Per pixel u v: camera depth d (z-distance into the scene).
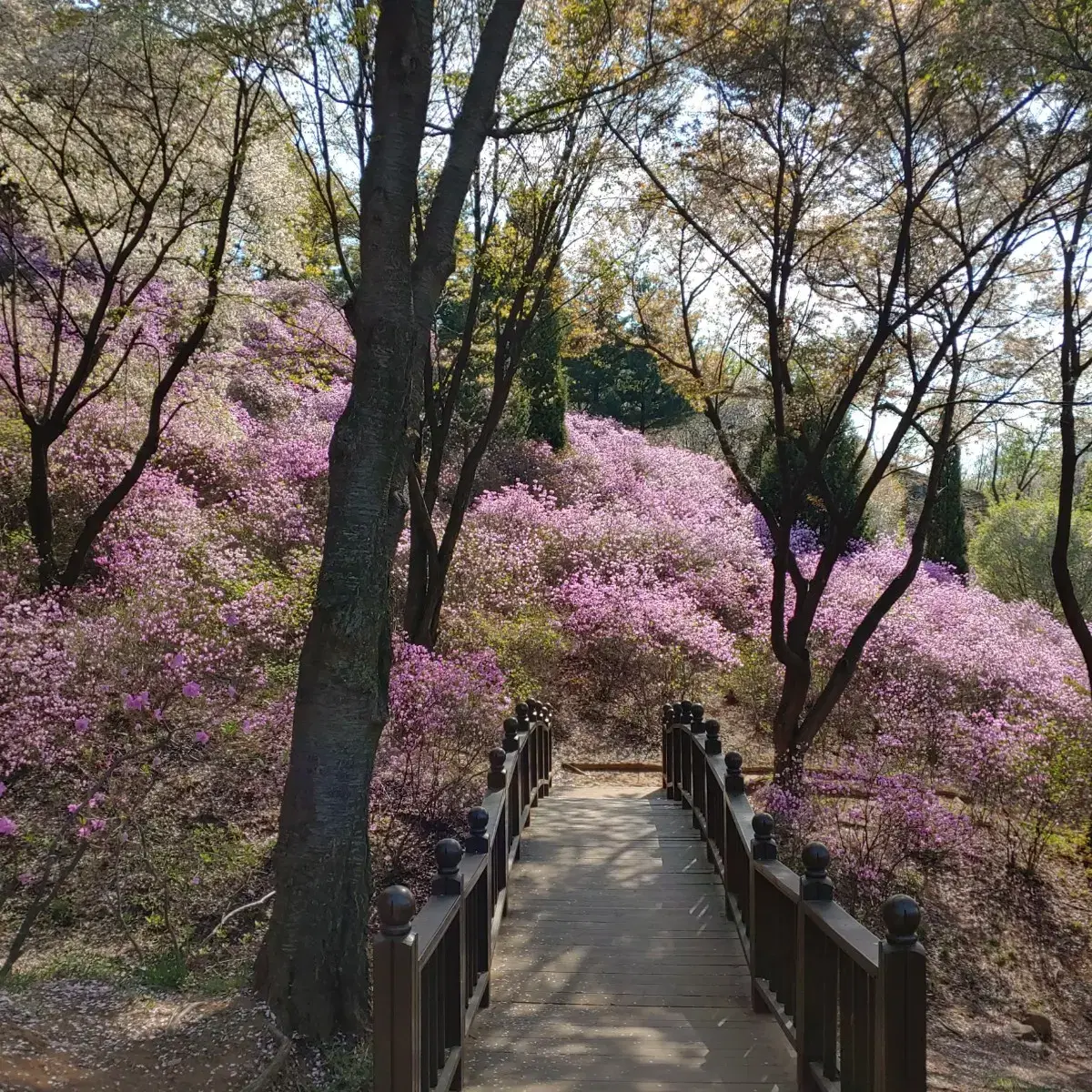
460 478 10.16
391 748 7.14
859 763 8.40
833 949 3.18
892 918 2.41
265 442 14.19
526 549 13.05
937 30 7.21
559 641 11.47
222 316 10.52
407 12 4.44
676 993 4.57
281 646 8.90
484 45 4.93
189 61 8.16
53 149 8.73
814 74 7.50
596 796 9.12
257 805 6.79
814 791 8.05
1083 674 11.23
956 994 6.15
